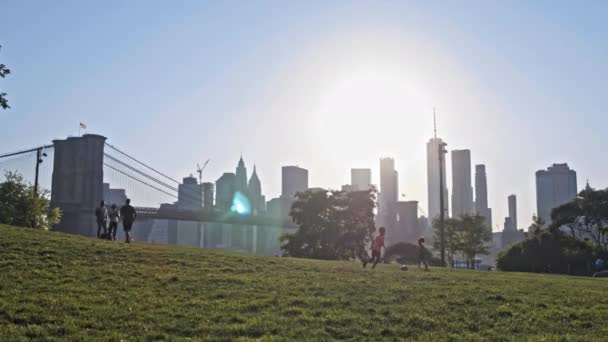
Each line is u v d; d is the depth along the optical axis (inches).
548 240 3538.4
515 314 679.1
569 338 577.6
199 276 828.6
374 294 765.9
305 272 968.3
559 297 833.5
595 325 646.5
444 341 554.3
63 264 840.3
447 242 3754.9
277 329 563.5
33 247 946.1
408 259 3973.9
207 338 524.7
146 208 4569.4
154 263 925.8
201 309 629.0
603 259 3353.8
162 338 527.2
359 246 3484.3
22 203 2541.8
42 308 589.3
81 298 645.3
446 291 820.0
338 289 789.2
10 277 722.2
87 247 1014.4
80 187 4658.0
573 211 3506.4
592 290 952.3
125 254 984.3
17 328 522.6
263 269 967.6
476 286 900.6
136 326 555.5
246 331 554.6
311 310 644.1
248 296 707.4
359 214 3567.9
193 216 4827.8
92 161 4714.6
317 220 3479.3
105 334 526.3
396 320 625.3
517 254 3624.5
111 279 759.1
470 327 616.4
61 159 4731.8
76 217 4608.8
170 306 634.8
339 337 554.9
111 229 1496.1
